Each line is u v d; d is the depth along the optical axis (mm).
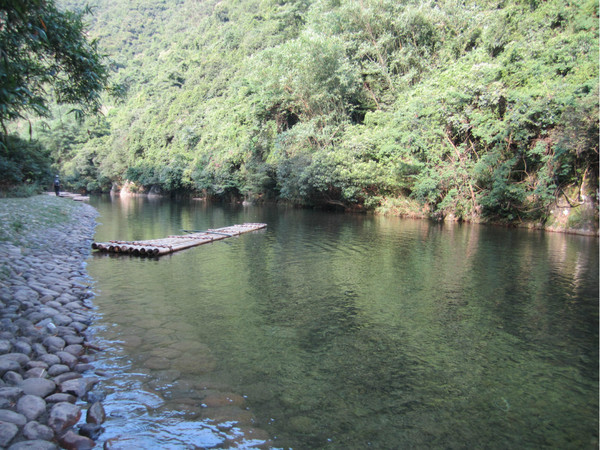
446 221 21000
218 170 38281
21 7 4164
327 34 31359
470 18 27562
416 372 4262
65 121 65812
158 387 3738
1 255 7953
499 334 5375
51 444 2773
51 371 3842
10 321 4805
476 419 3428
